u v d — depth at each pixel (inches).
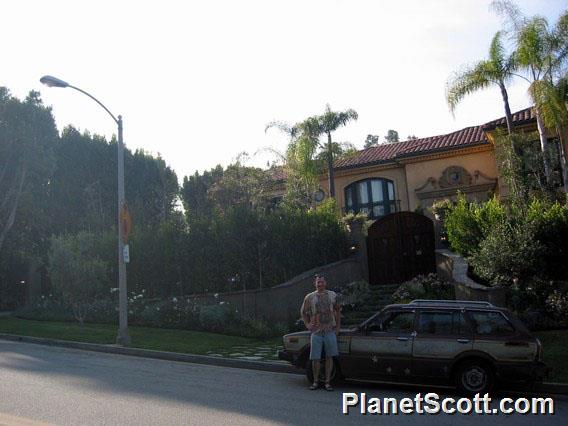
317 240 911.0
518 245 624.7
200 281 848.9
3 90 1077.8
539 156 852.0
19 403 331.0
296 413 318.7
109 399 345.1
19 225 1152.8
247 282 821.2
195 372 467.5
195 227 866.8
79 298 802.2
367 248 955.3
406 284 792.9
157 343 621.3
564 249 665.6
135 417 300.0
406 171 1201.4
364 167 1263.5
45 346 637.3
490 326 381.4
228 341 649.6
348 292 818.8
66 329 743.7
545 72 851.4
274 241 840.9
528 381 367.6
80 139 1288.1
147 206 1353.3
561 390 392.5
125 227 640.4
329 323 393.4
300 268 871.7
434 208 893.8
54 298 1026.7
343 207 1298.0
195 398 353.4
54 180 1237.7
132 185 1374.3
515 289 597.0
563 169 840.9
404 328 397.4
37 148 1085.8
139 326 790.5
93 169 1286.9
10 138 1058.7
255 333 693.3
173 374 452.8
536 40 832.9
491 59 896.3
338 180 1311.5
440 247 874.8
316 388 393.1
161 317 785.6
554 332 540.1
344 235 973.8
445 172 1151.0
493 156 1109.7
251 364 496.1
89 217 1185.4
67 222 1219.2
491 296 578.2
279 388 396.8
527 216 700.7
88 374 441.4
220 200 1328.7
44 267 1194.0
